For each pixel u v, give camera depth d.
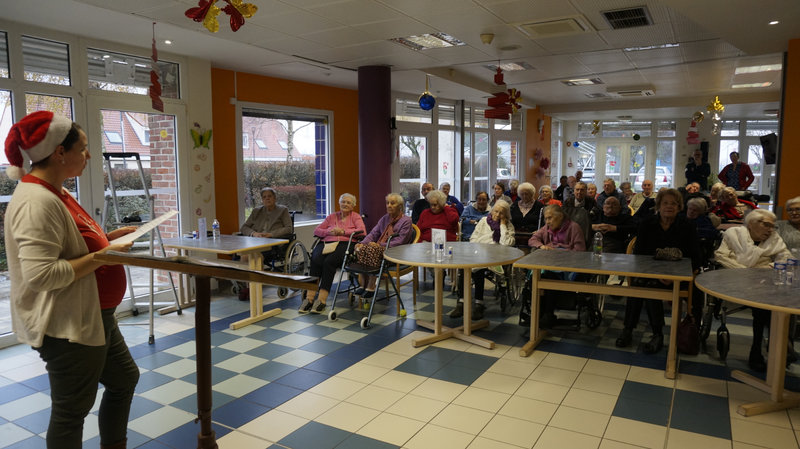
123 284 2.04
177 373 3.66
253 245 4.75
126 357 2.11
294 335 4.47
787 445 2.62
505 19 4.85
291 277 1.40
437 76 7.75
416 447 2.64
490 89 9.55
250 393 3.30
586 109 12.76
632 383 3.41
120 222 4.67
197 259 1.48
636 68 7.85
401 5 4.34
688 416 2.94
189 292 5.41
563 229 4.73
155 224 1.94
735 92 10.64
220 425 2.88
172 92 6.06
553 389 3.33
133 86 5.66
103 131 5.37
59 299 1.76
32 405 3.21
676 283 3.43
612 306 5.38
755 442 2.65
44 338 1.79
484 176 11.92
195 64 6.23
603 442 2.67
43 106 4.86
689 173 12.44
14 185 4.66
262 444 2.68
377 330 4.60
